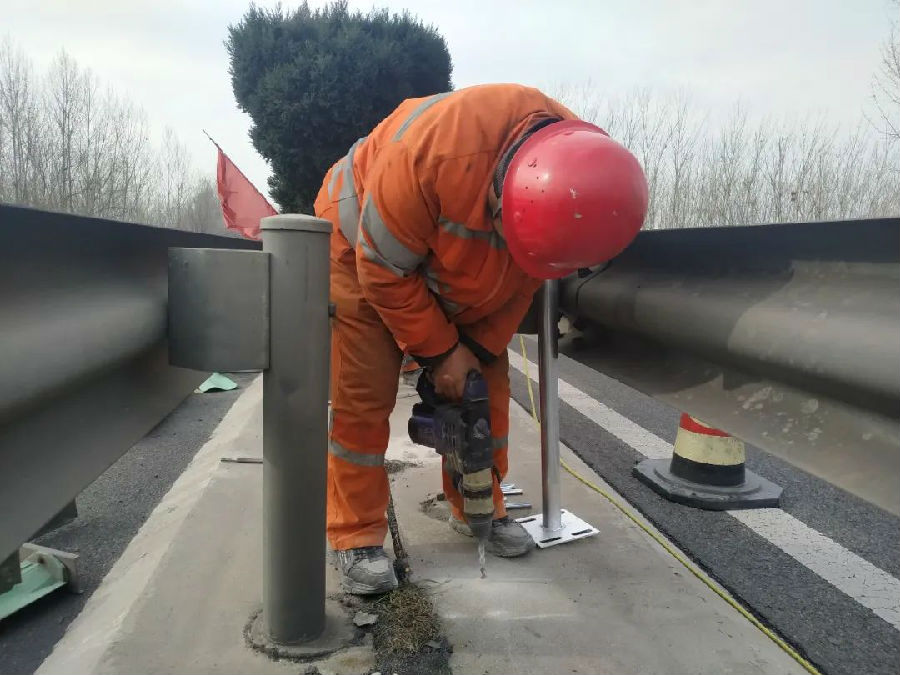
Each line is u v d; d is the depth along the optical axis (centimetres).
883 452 126
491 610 222
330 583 237
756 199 1967
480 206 190
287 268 175
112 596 256
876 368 121
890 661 228
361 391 234
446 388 221
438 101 197
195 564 246
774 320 153
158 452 482
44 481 127
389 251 193
